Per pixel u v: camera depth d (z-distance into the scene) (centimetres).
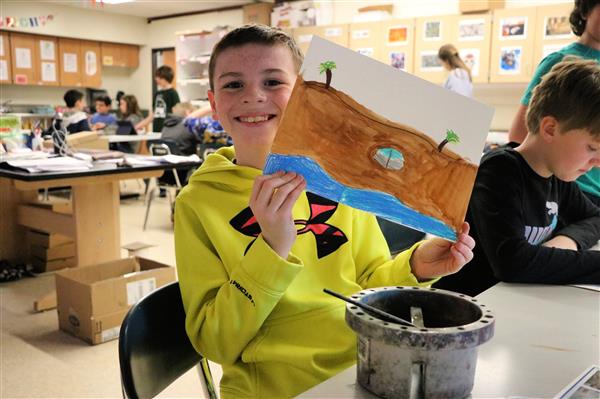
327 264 101
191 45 759
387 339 54
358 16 605
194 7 824
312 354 88
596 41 176
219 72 98
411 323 59
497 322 85
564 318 87
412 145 69
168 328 91
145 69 969
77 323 245
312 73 69
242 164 103
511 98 536
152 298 88
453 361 54
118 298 246
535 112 129
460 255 85
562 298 98
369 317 56
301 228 102
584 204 151
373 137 70
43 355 228
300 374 87
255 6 715
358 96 69
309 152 71
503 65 500
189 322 86
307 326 93
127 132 646
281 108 97
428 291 67
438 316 66
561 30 463
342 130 70
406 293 67
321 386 60
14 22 688
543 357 71
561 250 112
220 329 79
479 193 124
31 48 816
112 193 313
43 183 264
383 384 56
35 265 350
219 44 99
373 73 69
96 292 238
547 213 135
